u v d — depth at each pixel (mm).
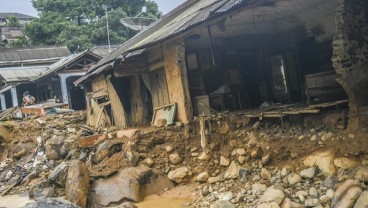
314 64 12680
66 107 23828
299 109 9125
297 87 13180
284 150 8945
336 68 8031
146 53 13836
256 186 8344
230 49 13289
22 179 13555
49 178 11547
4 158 16922
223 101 12523
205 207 8656
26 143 16875
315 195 7352
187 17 12617
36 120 18859
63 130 17344
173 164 11273
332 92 9305
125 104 16109
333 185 7348
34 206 9148
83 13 45219
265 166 9094
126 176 10547
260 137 9719
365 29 8383
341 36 7953
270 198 7520
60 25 43406
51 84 27047
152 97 14156
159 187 10617
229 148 10508
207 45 12867
